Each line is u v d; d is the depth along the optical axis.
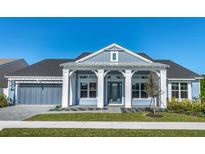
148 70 21.81
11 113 17.25
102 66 21.34
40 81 25.33
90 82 24.39
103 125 12.40
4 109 20.14
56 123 12.95
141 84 24.09
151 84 17.41
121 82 24.22
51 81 25.36
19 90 25.42
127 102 21.12
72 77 23.81
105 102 24.05
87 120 14.10
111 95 24.23
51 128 11.41
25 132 10.46
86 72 24.44
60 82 25.38
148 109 19.69
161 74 21.22
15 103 25.09
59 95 25.42
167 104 21.16
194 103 19.05
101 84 21.20
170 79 24.31
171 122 13.54
